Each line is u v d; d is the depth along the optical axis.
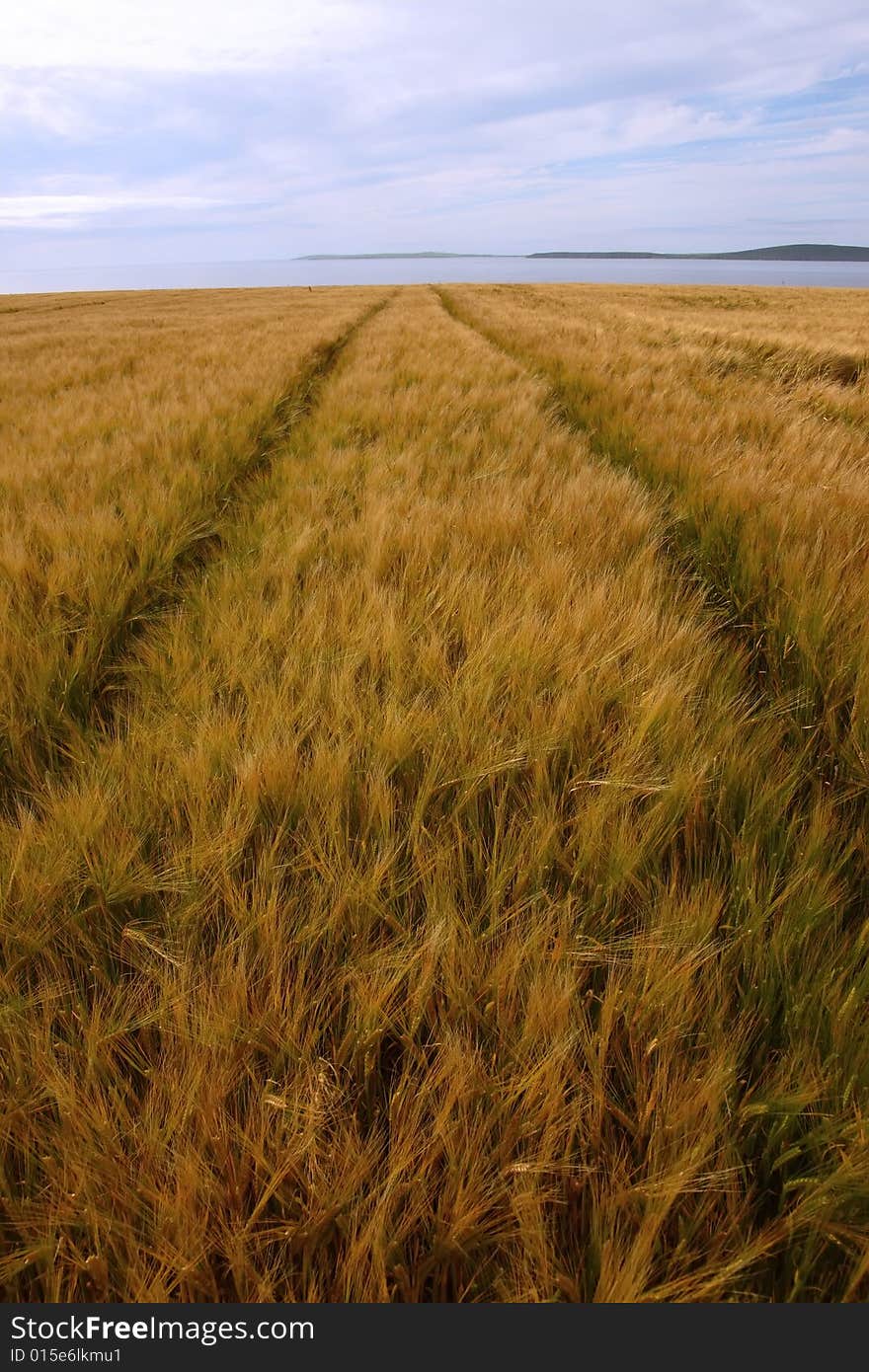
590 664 2.13
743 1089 1.13
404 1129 1.01
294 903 1.40
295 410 8.28
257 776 1.65
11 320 28.72
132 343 15.70
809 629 2.39
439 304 32.28
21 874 1.38
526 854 1.48
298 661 2.22
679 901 1.38
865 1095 1.06
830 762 1.90
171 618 2.85
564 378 9.22
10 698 2.07
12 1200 0.97
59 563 3.03
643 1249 0.88
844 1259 0.94
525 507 3.78
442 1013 1.22
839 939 1.33
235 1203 0.98
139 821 1.60
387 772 1.74
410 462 4.88
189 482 4.75
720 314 23.30
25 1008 1.15
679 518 3.83
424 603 2.64
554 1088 1.03
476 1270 0.94
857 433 5.99
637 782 1.65
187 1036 1.14
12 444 5.85
